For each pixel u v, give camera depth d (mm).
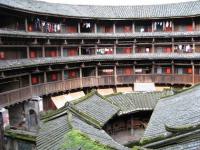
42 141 20141
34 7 46188
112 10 58625
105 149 15992
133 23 56625
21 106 40875
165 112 22922
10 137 28781
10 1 41812
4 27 40312
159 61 56062
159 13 56031
